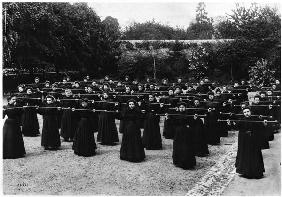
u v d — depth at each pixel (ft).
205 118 44.24
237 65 104.88
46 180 31.14
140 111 37.04
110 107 43.21
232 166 35.09
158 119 41.70
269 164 35.50
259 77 92.79
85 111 38.52
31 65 90.74
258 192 28.12
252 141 31.45
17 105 38.22
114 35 117.50
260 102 45.75
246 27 103.09
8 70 96.48
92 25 107.86
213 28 169.07
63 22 95.40
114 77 112.37
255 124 31.58
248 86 70.79
